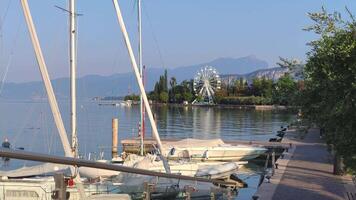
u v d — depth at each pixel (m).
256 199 14.43
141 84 20.94
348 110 7.20
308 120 8.66
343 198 14.59
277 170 20.66
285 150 30.30
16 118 69.00
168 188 15.08
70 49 17.91
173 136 52.19
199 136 52.53
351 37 7.44
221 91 160.38
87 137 46.88
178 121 79.44
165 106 154.25
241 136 52.66
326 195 15.08
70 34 17.97
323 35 7.77
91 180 15.52
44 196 14.02
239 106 148.88
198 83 163.25
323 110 7.94
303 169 20.92
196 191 14.88
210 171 22.59
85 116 88.94
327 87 7.57
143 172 5.77
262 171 26.00
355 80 7.12
